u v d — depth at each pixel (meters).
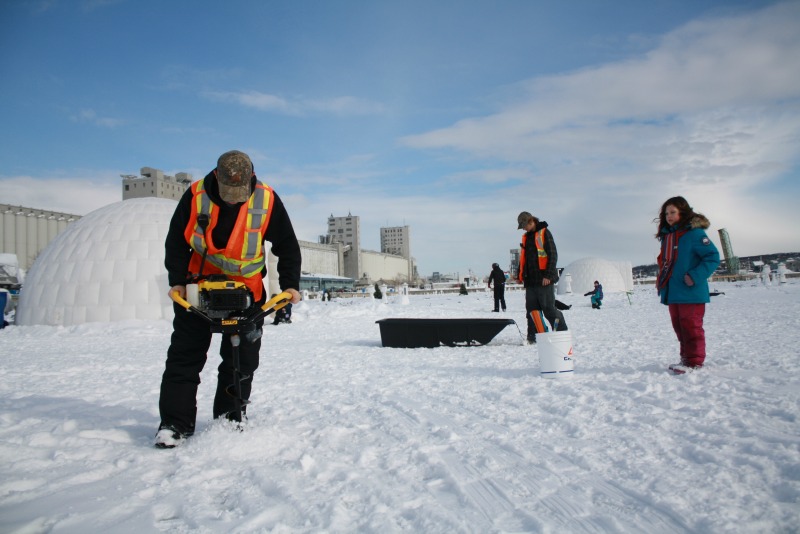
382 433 3.23
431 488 2.28
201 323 3.12
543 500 2.10
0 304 16.36
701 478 2.23
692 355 5.01
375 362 6.77
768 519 1.83
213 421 3.15
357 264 120.62
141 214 17.80
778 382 4.09
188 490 2.29
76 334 14.16
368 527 1.89
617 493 2.14
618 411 3.46
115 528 1.91
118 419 3.69
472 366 6.05
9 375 6.32
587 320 12.74
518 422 3.37
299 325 15.30
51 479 2.43
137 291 16.31
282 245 3.27
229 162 2.81
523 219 7.88
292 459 2.74
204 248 3.04
